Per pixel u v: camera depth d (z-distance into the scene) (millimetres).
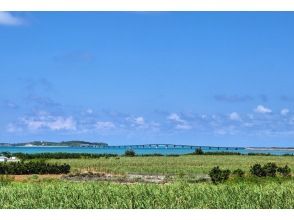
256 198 20094
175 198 19953
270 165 39531
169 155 106250
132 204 19641
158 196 20266
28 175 48125
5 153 84125
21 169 49188
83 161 73562
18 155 84625
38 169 49625
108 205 19703
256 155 109875
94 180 41844
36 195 21375
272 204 19703
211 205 19656
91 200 19969
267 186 23828
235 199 19984
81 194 20938
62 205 19766
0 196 21391
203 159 84125
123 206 19516
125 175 47156
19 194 21750
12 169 48906
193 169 54781
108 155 98500
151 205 19578
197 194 20719
